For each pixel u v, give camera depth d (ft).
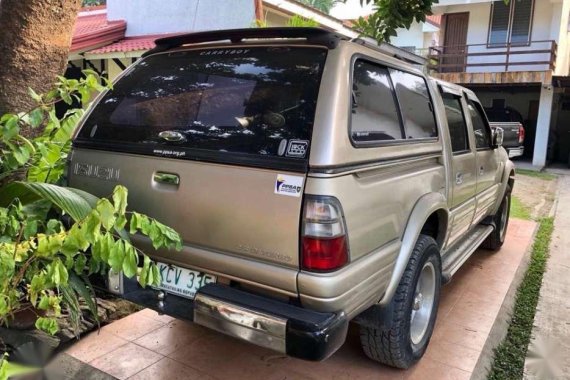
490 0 52.85
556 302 14.67
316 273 7.04
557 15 53.06
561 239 21.97
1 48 9.75
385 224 8.48
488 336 11.85
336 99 7.53
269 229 7.30
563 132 59.52
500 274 16.26
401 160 9.21
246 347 10.73
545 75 48.98
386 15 14.89
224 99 8.51
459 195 12.84
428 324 10.68
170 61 9.78
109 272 9.13
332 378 9.73
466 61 57.06
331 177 7.08
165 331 11.26
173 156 8.26
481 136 15.56
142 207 8.61
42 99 9.61
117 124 9.41
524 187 38.24
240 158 7.59
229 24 32.24
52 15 9.80
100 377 9.42
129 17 36.99
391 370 10.11
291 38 8.62
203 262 8.02
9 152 9.06
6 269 7.23
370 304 8.45
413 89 10.70
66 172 9.78
